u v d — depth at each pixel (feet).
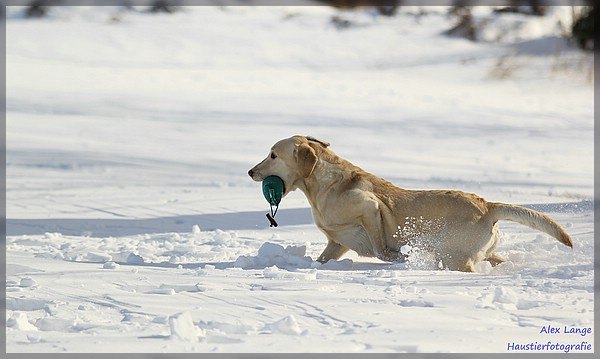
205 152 142.31
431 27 308.60
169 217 90.33
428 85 235.81
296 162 65.62
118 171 123.95
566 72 244.42
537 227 61.41
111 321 46.83
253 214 91.15
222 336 42.57
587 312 47.21
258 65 266.57
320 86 231.09
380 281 55.77
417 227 63.31
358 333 43.16
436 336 42.57
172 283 56.29
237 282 56.29
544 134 163.73
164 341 42.19
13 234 82.48
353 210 63.87
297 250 67.46
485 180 113.50
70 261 67.00
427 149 146.61
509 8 320.09
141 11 319.27
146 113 187.01
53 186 111.86
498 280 56.34
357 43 290.35
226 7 331.16
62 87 218.18
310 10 332.80
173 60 268.41
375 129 169.48
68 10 312.91
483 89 230.27
